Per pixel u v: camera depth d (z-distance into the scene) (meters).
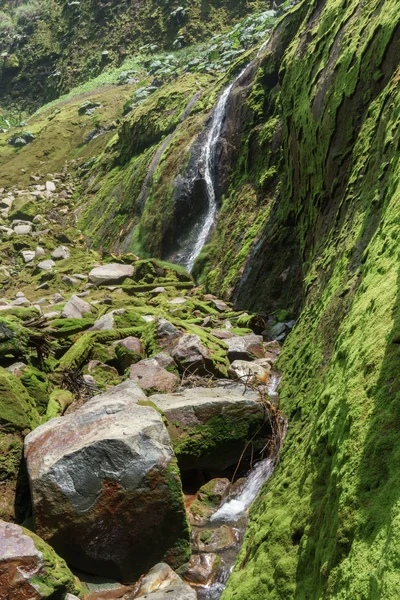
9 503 5.23
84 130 29.20
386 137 6.36
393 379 3.22
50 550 4.30
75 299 11.74
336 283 6.25
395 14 7.84
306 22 13.53
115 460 4.74
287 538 3.56
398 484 2.60
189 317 11.47
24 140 29.70
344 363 4.17
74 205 23.48
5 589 3.91
